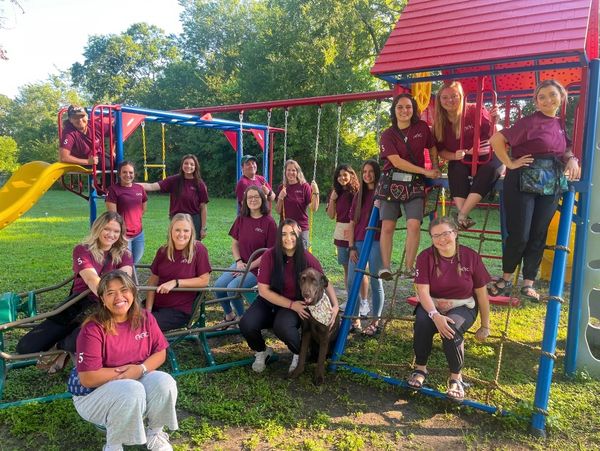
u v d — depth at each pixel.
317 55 23.00
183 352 4.41
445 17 4.13
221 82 33.69
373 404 3.50
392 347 4.52
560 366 4.21
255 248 4.89
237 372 3.94
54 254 9.22
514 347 4.64
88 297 3.60
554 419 3.16
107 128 6.33
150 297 3.86
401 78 4.37
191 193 6.32
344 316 4.16
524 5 3.75
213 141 28.81
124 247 3.74
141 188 5.84
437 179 4.30
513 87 5.75
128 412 2.50
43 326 3.59
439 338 4.80
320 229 13.68
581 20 3.37
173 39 47.25
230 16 40.88
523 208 3.40
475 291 3.52
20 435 2.95
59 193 32.31
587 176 3.79
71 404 3.28
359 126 24.09
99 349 2.59
